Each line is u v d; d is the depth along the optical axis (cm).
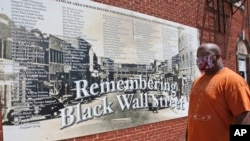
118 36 687
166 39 843
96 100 623
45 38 539
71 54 582
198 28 1015
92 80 618
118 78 679
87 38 615
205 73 405
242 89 370
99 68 636
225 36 1210
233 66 1273
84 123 595
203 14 1052
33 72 516
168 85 838
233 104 369
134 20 736
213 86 384
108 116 646
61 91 558
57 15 563
